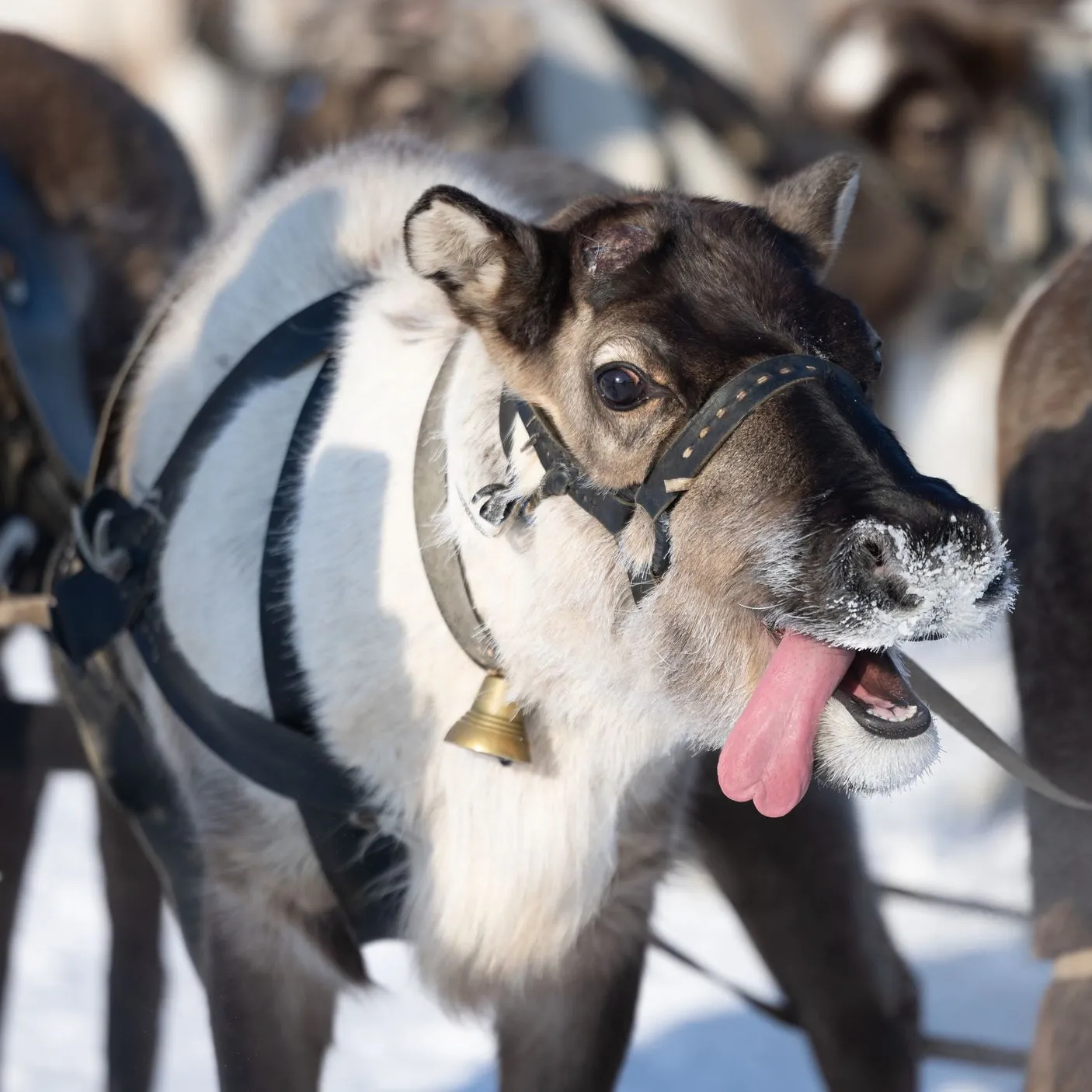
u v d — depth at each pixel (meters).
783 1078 8.59
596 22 13.55
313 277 6.71
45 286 8.19
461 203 5.45
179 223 9.20
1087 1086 5.89
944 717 6.42
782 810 5.14
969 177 13.55
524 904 5.98
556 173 7.88
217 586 6.32
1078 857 6.16
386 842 6.18
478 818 5.98
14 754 7.84
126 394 7.14
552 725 5.86
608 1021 6.39
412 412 6.04
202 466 6.49
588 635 5.59
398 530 5.94
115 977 8.01
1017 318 6.91
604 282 5.43
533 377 5.54
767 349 5.27
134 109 9.27
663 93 13.48
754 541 5.10
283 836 6.32
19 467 7.76
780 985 7.31
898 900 10.11
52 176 8.88
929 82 13.43
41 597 7.20
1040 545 6.32
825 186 6.02
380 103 13.45
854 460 5.03
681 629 5.39
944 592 4.82
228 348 6.76
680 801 6.36
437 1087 8.48
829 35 14.04
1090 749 6.18
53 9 21.27
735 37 18.23
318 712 6.07
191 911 6.87
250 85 19.98
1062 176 13.71
